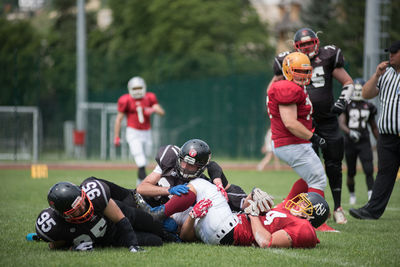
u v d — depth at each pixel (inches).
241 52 4485.7
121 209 632.4
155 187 689.6
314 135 742.5
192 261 561.6
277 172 2038.6
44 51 3720.5
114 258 570.3
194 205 681.6
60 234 593.0
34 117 2770.7
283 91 737.6
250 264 550.9
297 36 857.5
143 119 1438.2
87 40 4891.7
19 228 776.9
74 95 3398.1
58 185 558.9
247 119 2886.3
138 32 4306.1
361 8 3786.9
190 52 4018.2
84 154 2933.1
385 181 887.1
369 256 610.2
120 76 3567.9
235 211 724.0
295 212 647.8
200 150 644.7
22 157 2923.2
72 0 5620.1
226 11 4284.0
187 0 4133.9
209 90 3043.8
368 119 1218.6
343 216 899.4
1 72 3467.0
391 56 839.1
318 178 775.7
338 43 3644.2
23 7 5738.2
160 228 666.2
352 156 1196.5
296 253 607.5
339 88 2113.7
